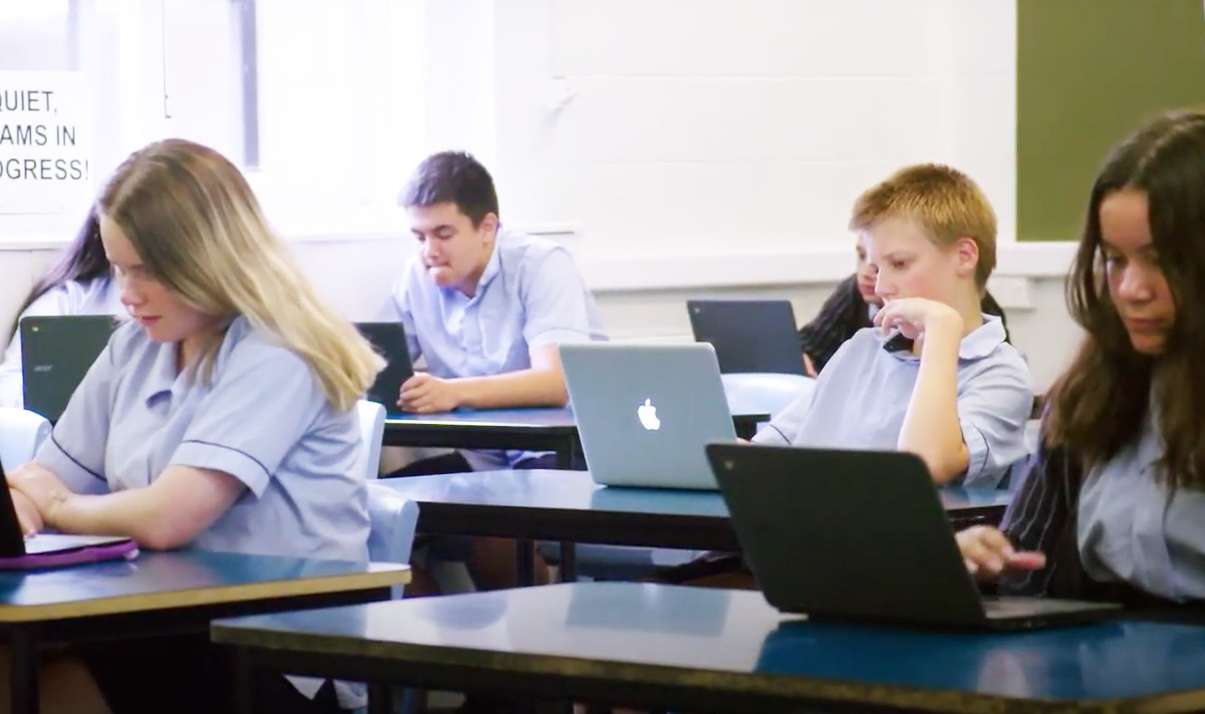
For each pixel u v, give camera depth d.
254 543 3.77
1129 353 3.11
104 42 6.97
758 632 2.62
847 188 8.23
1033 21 8.20
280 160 7.31
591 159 7.64
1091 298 3.12
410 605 2.89
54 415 5.71
